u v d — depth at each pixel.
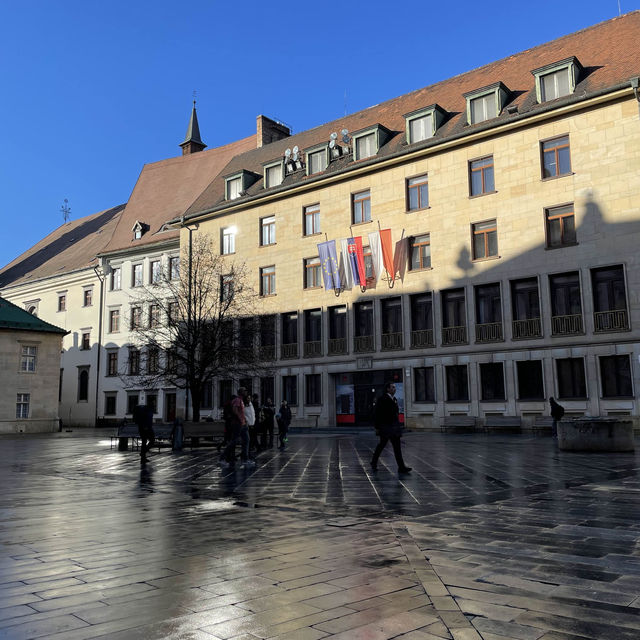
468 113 32.38
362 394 34.88
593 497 8.33
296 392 37.16
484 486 9.88
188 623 3.55
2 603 3.96
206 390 41.03
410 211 33.53
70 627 3.50
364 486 10.14
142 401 45.66
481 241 31.06
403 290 33.19
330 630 3.42
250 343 33.47
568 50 32.56
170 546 5.68
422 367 32.12
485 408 29.62
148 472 13.20
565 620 3.55
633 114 26.97
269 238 39.94
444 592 4.11
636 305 26.02
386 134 36.44
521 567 4.75
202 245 37.38
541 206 29.06
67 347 52.53
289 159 40.47
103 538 6.07
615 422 15.69
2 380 41.34
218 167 50.59
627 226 26.64
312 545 5.68
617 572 4.57
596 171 27.69
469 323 30.66
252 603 3.92
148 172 55.75
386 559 5.11
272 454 17.73
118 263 49.44
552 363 27.86
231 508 8.00
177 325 28.06
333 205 36.81
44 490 10.11
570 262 27.92
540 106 29.53
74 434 38.22
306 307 37.22
